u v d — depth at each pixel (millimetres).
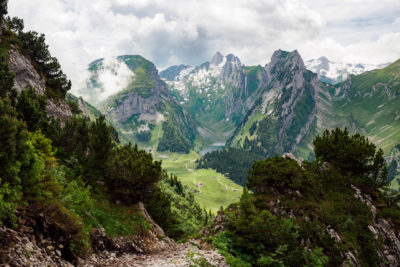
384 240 42188
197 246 23516
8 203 10625
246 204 25094
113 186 30891
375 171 57062
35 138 18250
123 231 22547
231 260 19562
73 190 20344
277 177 41312
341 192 47875
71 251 13562
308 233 32281
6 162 11164
